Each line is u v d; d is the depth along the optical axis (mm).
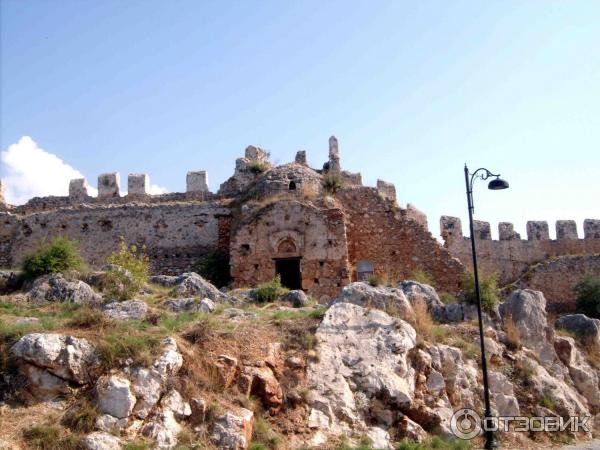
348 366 18812
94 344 16062
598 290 35812
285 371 17891
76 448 13750
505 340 23000
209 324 18328
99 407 14805
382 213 35531
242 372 16953
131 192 37844
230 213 35781
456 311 24000
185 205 36344
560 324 27328
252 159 39719
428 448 17031
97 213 36625
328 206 32688
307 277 31344
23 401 15070
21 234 36625
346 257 31547
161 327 18219
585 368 24141
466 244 39219
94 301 22500
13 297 22516
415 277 32094
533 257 39875
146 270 24812
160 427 14812
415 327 21641
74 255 26203
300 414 16875
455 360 20625
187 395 15789
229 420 15352
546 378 22047
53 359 15469
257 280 31547
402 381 18734
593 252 39969
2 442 13492
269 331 19297
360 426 17219
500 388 20922
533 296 24625
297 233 31844
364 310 20969
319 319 20594
